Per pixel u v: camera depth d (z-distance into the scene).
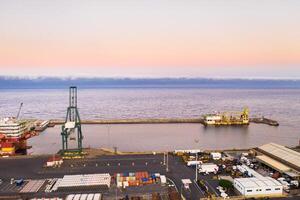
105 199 91.62
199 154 141.50
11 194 96.00
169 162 130.00
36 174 115.50
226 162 129.25
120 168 121.75
